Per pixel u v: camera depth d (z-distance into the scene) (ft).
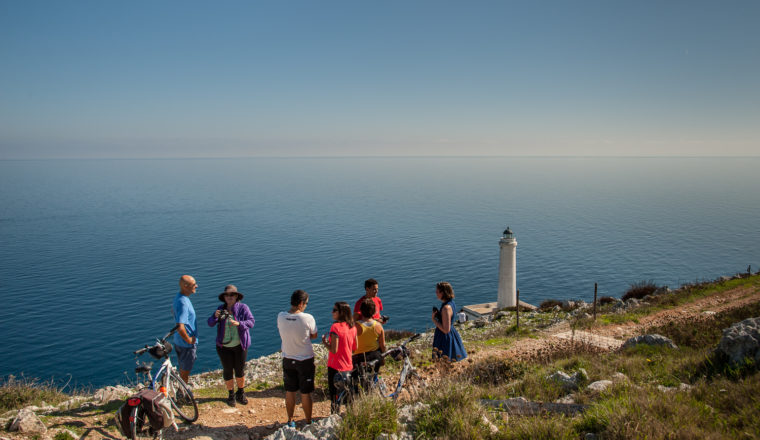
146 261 366.84
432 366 28.12
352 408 18.40
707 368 22.89
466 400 18.22
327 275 317.22
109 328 192.34
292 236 536.42
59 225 629.10
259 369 51.52
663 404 16.61
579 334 49.11
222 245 460.96
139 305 232.94
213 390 28.91
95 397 25.58
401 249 441.27
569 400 21.21
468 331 63.62
